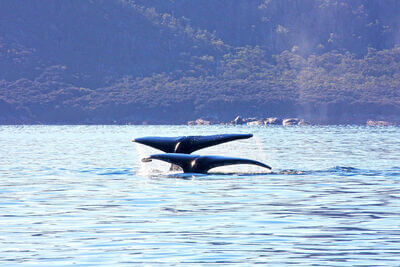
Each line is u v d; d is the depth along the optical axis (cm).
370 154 17750
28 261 5231
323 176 10719
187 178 10144
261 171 11262
